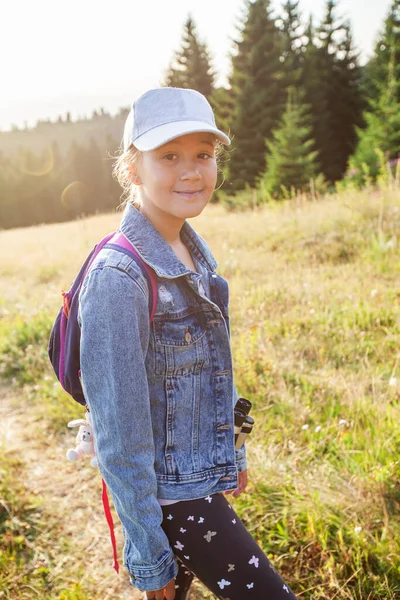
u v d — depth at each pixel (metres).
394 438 2.92
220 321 1.51
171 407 1.46
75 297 1.47
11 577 2.48
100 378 1.31
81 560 2.60
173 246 1.61
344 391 3.56
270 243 8.23
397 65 19.56
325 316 4.78
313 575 2.28
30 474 3.30
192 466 1.48
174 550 1.45
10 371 4.92
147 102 1.41
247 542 1.43
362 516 2.48
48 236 16.92
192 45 32.59
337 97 29.05
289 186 16.45
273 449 3.05
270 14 24.45
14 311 6.57
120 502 1.36
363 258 6.61
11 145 174.50
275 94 23.97
